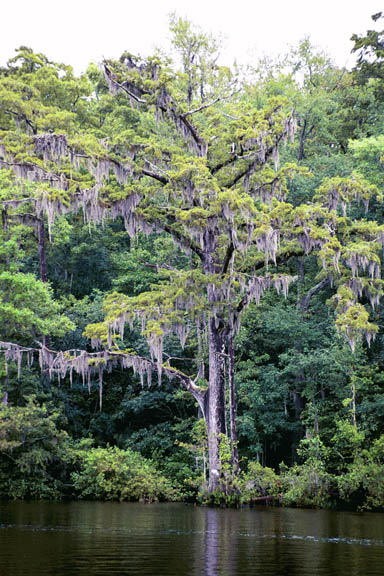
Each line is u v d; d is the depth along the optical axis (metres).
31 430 32.62
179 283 28.97
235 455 29.73
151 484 32.25
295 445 37.19
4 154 29.64
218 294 29.11
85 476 33.19
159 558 12.80
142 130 42.56
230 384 30.22
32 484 33.16
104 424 40.44
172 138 39.19
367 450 31.27
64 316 36.72
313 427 34.62
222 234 30.28
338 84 54.62
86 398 41.97
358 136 47.66
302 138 44.72
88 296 42.06
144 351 39.28
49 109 37.69
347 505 30.75
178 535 17.06
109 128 44.28
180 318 28.41
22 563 11.88
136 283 42.56
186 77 31.09
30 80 43.28
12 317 33.56
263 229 26.69
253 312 37.22
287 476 30.48
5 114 40.41
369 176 39.28
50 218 27.88
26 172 29.42
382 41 50.22
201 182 27.52
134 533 17.34
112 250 46.16
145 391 38.06
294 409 38.44
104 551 13.66
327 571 11.52
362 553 14.02
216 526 19.67
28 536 16.22
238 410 37.56
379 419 33.00
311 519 22.97
